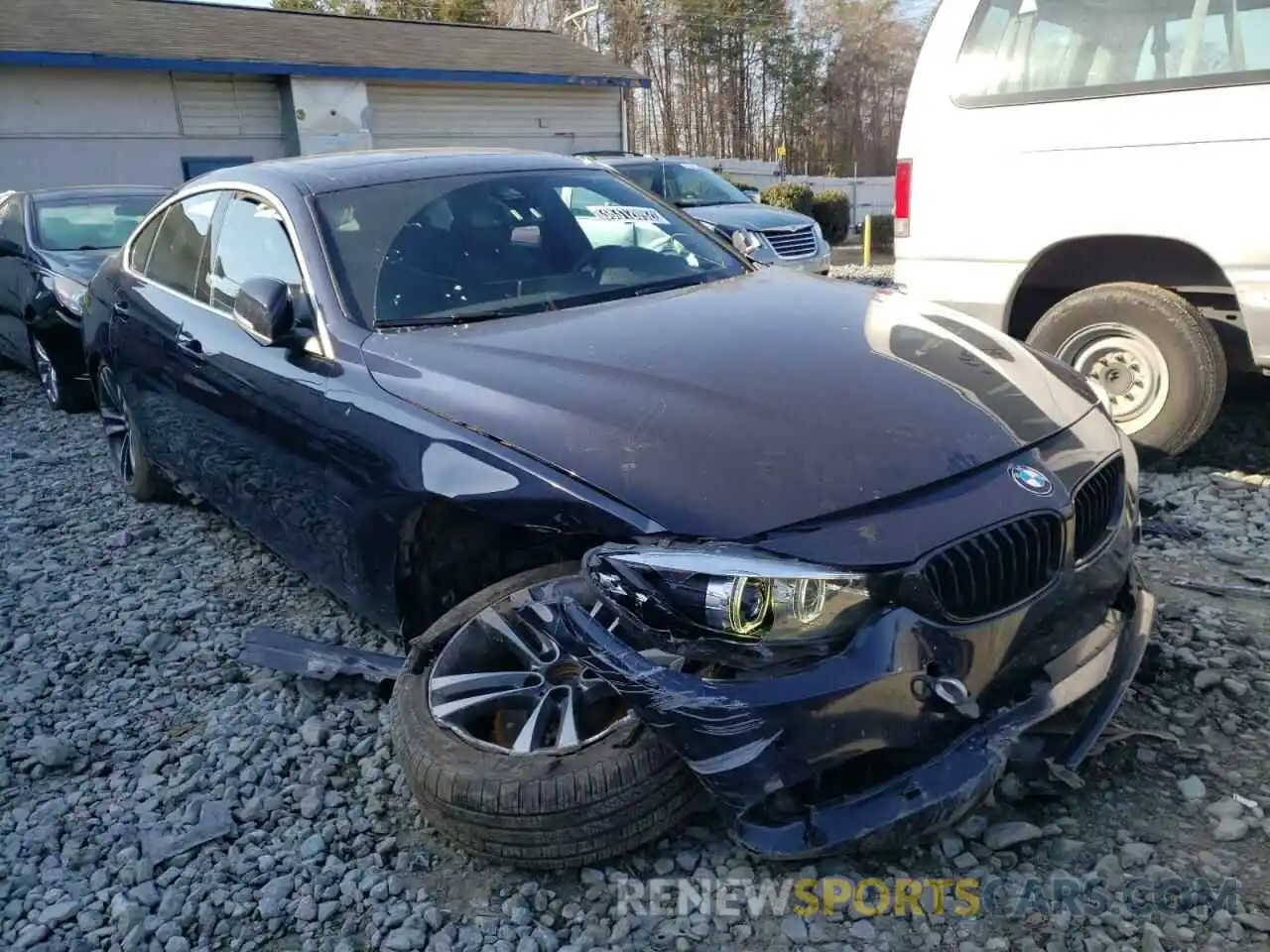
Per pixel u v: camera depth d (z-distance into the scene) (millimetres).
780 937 2416
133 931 2611
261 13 22281
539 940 2461
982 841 2662
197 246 4535
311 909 2645
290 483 3609
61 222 8453
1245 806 2697
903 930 2408
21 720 3631
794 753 2248
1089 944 2303
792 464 2441
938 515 2377
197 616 4355
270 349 3705
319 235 3682
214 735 3463
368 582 3254
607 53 49719
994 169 5086
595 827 2490
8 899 2779
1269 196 4367
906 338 3170
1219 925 2332
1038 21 4906
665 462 2506
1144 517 4523
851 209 28094
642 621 2369
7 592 4746
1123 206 4738
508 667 2891
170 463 4961
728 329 3197
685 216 4527
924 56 5312
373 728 3434
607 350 3057
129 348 4945
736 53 50031
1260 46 4348
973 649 2346
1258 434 5508
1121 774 2861
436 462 2867
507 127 22656
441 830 2662
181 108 18469
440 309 3520
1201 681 3225
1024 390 2947
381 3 42281
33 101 16922
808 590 2242
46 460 6871
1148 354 4906
